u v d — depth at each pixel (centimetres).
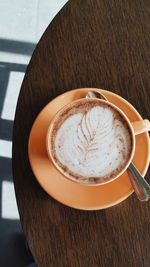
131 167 33
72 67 36
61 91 36
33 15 74
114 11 38
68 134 34
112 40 37
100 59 37
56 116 33
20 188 35
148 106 36
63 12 37
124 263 34
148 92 36
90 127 34
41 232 34
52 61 36
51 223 34
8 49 72
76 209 35
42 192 35
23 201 35
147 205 35
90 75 36
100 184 32
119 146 33
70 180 33
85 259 34
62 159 33
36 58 36
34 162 34
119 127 33
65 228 34
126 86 36
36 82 36
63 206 35
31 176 35
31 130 34
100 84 36
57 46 37
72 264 34
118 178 34
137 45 37
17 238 64
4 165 67
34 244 34
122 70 37
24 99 36
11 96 70
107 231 34
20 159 35
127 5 38
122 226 35
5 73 71
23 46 73
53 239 34
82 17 37
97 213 35
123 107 35
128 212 35
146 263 34
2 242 64
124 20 37
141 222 35
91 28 37
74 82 36
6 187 66
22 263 63
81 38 37
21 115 36
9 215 66
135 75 37
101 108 34
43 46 37
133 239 34
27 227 34
